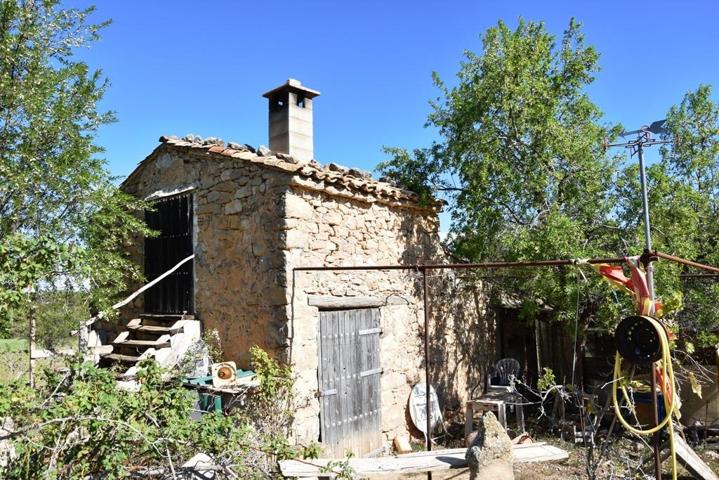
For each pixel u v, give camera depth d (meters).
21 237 4.21
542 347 9.51
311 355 6.13
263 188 6.20
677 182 7.46
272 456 4.50
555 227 6.79
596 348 8.95
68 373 3.93
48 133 5.61
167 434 3.73
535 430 7.73
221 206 6.71
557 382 9.25
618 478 5.17
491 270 8.34
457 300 8.73
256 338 6.15
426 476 4.86
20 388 3.72
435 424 7.83
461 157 8.17
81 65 5.89
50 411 3.48
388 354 7.34
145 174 7.93
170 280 7.31
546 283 7.14
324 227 6.46
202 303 6.85
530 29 8.23
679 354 7.23
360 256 6.98
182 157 7.30
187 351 6.25
